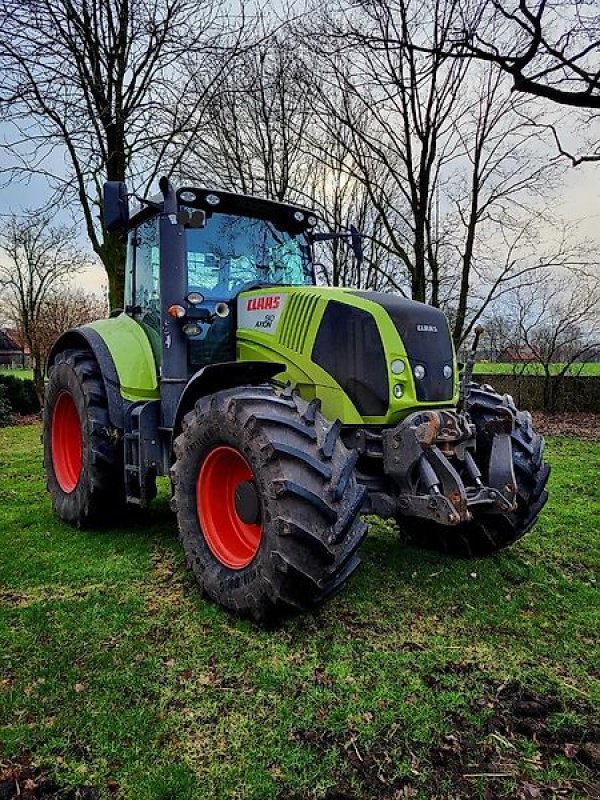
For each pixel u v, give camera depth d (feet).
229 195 12.44
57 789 6.12
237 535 10.22
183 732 6.95
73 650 8.69
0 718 7.20
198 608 9.98
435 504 9.35
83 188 26.27
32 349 53.52
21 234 48.98
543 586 11.14
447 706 7.40
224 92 27.25
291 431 8.96
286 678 7.94
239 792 6.06
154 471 12.44
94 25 24.25
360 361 10.27
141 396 13.19
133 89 25.57
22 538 13.91
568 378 45.42
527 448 11.67
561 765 6.46
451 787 6.13
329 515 8.46
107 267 26.40
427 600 10.45
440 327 10.89
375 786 6.14
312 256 14.17
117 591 10.79
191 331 11.84
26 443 30.83
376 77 28.02
